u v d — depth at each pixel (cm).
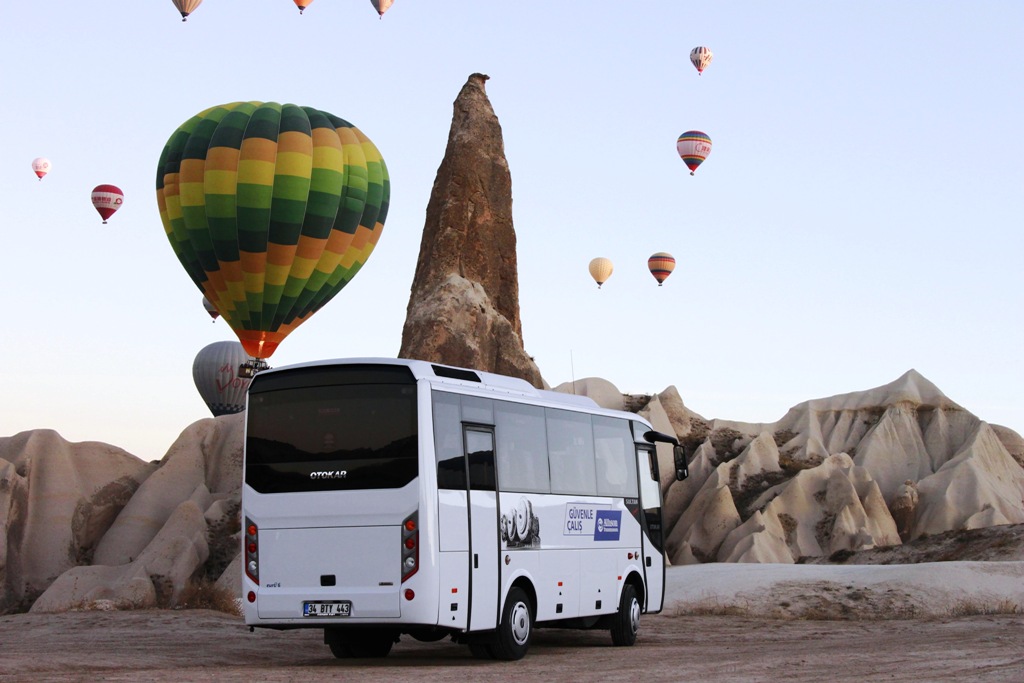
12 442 7294
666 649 2186
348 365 1734
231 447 7444
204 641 2423
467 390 1803
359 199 5053
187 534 6172
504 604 1834
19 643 2384
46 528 6769
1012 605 3412
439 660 1917
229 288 5006
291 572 1706
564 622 2173
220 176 4838
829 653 1978
